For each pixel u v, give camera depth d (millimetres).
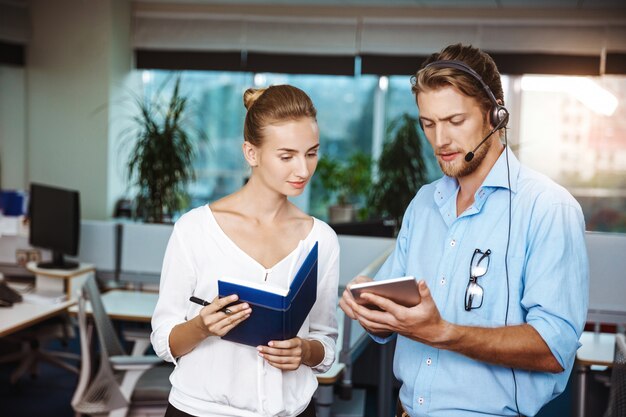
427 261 1618
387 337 1687
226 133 7680
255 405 1598
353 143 7738
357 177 7008
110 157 6723
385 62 6848
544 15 6562
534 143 7098
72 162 6758
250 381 1598
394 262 1732
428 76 1448
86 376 3078
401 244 1730
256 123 1564
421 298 1362
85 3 6629
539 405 1479
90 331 3521
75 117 6727
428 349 1563
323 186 7242
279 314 1459
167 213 5664
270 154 1558
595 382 3402
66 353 5066
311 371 1715
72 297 4008
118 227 4262
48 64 6742
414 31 6773
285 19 6949
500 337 1391
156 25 7070
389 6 6793
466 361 1508
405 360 1612
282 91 1565
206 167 7711
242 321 1495
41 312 3607
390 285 1371
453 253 1551
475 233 1530
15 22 6609
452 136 1463
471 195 1575
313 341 1675
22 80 6777
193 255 1625
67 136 6754
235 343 1595
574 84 6973
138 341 3400
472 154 1463
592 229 7109
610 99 6926
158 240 4227
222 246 1616
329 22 6902
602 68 6488
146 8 7074
